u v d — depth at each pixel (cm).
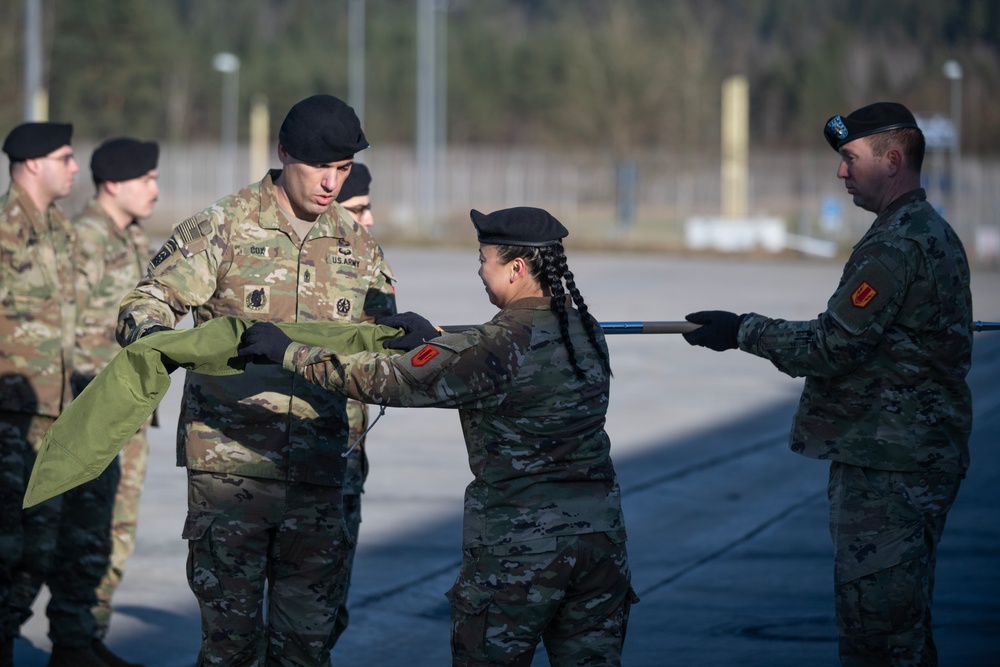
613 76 13512
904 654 984
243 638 1026
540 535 868
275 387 1022
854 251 1011
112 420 934
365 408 1166
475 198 13600
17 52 13112
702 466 2255
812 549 1734
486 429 887
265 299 1041
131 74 16975
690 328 1040
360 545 1716
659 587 1565
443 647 1353
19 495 1226
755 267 7400
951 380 991
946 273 978
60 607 1271
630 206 10894
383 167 13238
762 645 1349
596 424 895
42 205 1269
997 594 1519
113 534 1317
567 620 899
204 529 1020
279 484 1021
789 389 3127
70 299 1275
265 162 13188
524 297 902
